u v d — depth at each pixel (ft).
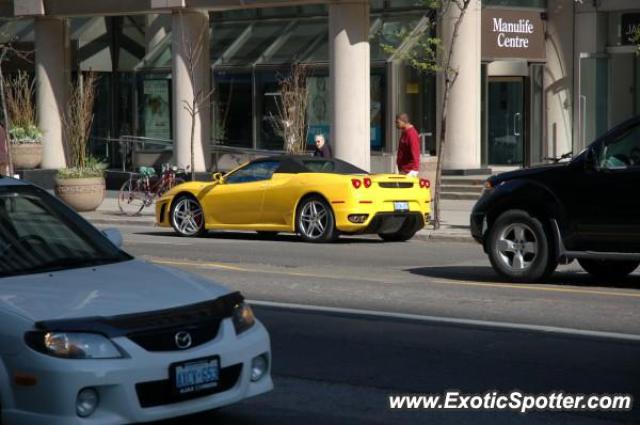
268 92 129.70
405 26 121.29
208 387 27.40
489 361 39.29
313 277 61.98
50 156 141.18
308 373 37.91
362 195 80.74
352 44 114.93
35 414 25.79
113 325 26.37
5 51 134.51
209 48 131.85
